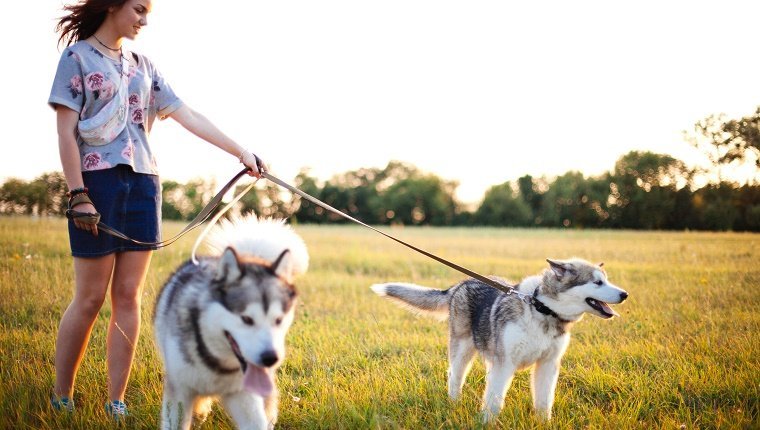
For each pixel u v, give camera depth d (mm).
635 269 12797
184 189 36375
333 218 68062
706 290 9555
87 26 4105
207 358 3371
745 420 4172
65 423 3967
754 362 5449
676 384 4992
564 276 4840
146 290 7746
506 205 66500
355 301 9031
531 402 4930
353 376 5277
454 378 5285
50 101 3883
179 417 3479
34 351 5539
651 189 47531
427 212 73125
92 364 5191
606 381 5145
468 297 5402
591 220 56219
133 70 4234
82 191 3906
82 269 4039
